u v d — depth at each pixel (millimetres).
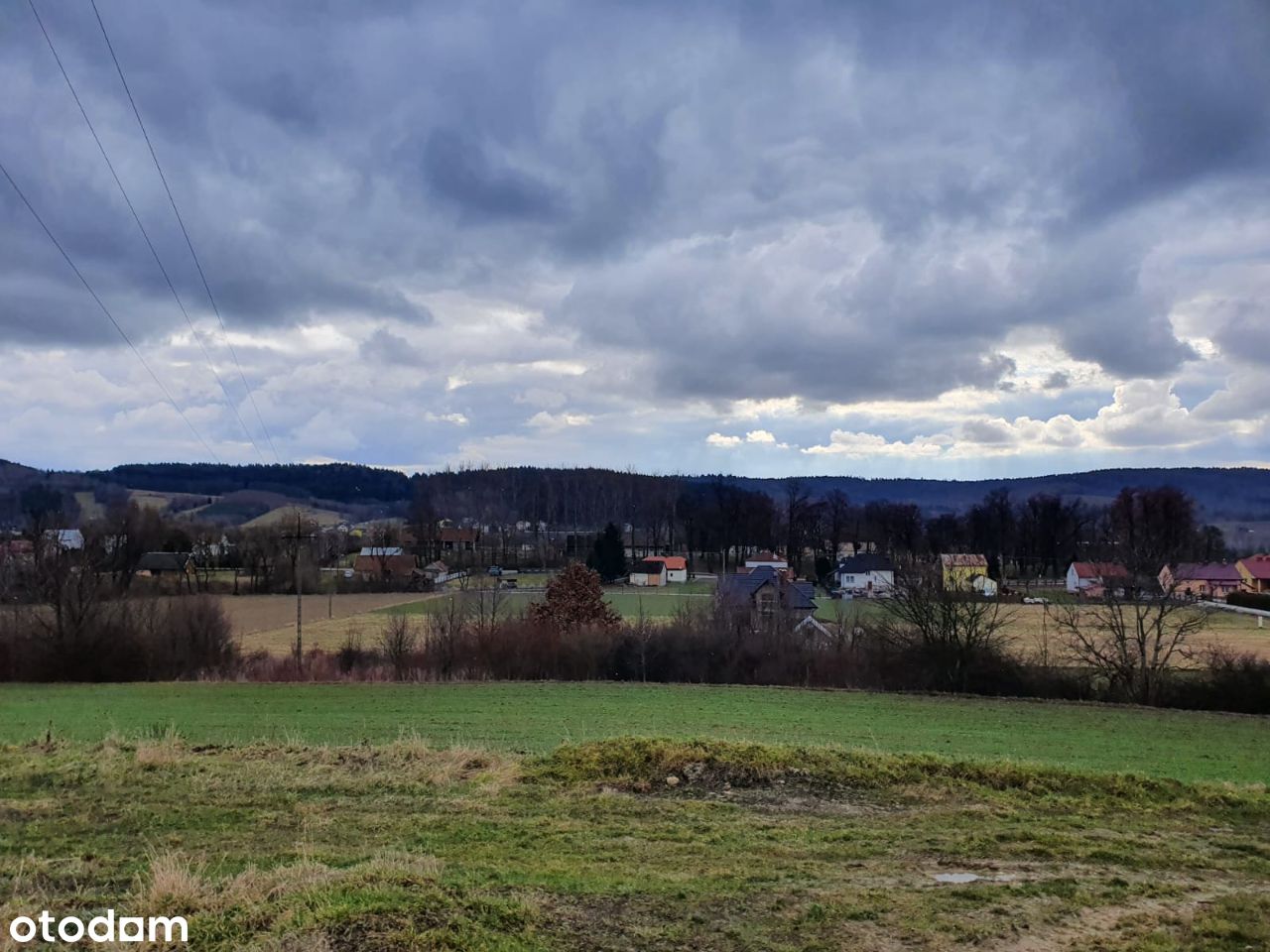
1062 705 33969
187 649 42688
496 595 55719
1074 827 11992
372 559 99188
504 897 8219
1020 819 12312
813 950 7477
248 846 10523
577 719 27781
